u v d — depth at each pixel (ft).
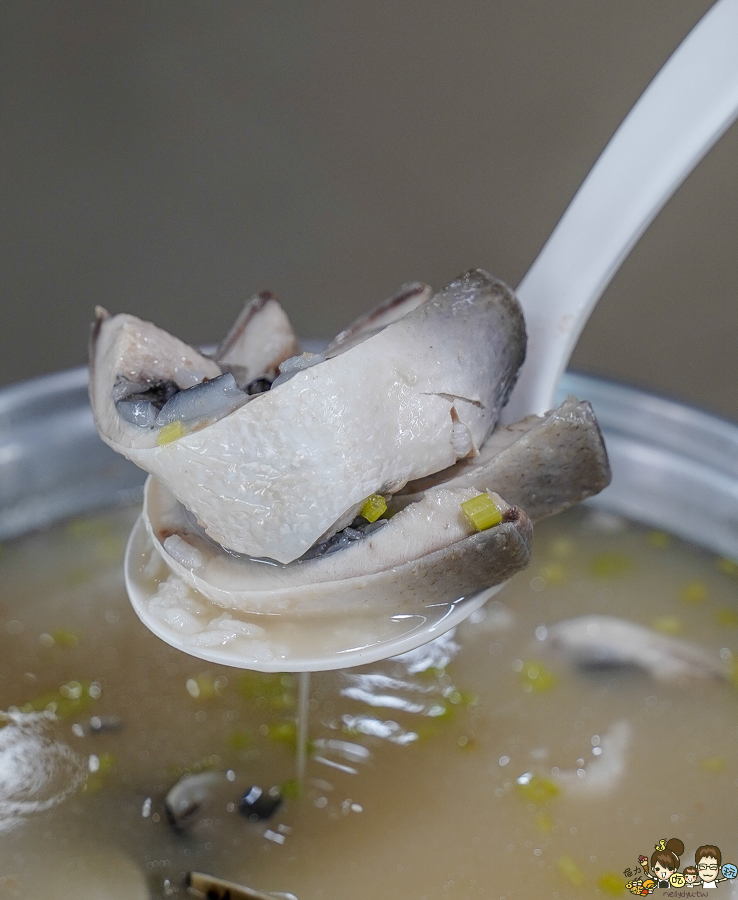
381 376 1.06
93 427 1.52
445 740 1.32
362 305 2.26
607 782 1.28
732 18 1.28
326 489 1.04
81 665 1.38
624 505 1.53
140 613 1.14
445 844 1.23
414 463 1.09
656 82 1.30
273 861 1.21
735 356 2.22
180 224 2.48
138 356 1.15
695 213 2.57
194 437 1.03
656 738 1.32
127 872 1.20
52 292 2.28
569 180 2.53
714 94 1.27
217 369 1.19
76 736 1.31
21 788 1.26
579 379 1.52
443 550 1.07
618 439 1.51
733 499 1.46
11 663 1.37
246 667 1.09
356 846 1.23
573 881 1.19
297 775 1.28
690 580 1.47
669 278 2.43
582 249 1.31
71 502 1.53
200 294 2.29
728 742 1.31
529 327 1.32
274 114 2.73
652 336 2.27
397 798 1.27
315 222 2.48
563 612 1.44
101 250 2.40
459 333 1.11
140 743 1.31
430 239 2.43
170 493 1.17
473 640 1.42
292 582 1.09
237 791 1.27
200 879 1.18
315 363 1.12
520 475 1.13
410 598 1.10
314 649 1.09
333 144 2.65
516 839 1.23
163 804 1.25
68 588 1.46
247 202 2.55
